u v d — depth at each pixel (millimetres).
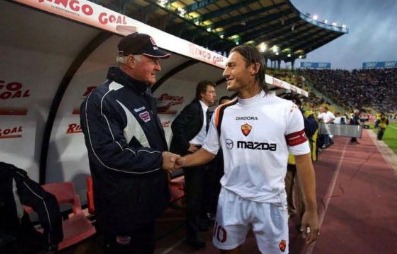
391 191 6316
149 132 1794
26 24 2301
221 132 1891
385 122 17266
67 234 2623
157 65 1812
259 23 28688
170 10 21672
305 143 1723
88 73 3252
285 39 39375
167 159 1723
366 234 4070
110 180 1629
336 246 3686
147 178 1699
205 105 3598
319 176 7617
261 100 1771
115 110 1641
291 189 4312
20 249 1849
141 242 1854
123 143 1607
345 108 41812
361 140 17578
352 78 57219
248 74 1752
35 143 3057
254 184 1758
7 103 2697
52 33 2510
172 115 5480
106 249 1820
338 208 5164
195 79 5473
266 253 1769
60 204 3027
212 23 28094
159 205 1805
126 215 1656
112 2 18828
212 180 4008
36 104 2955
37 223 2941
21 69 2652
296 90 12984
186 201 3434
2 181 1860
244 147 1772
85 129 1634
